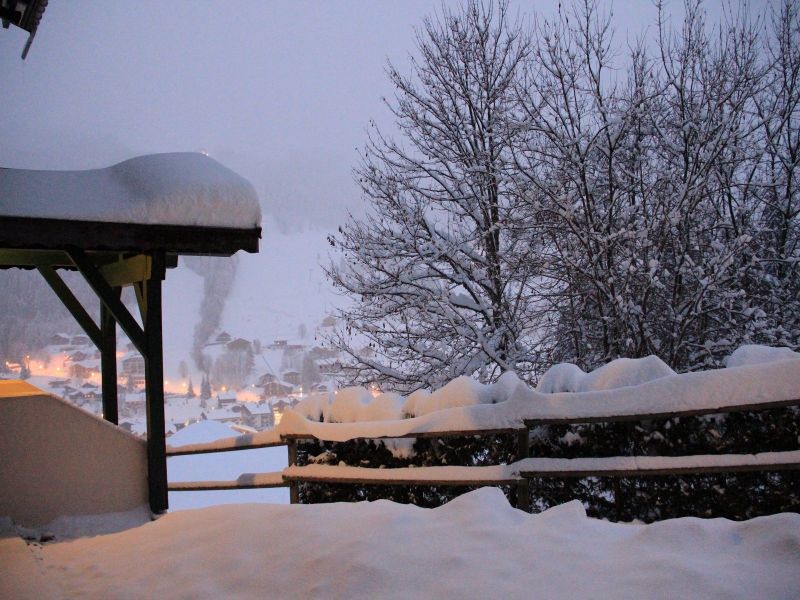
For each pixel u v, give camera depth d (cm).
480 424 571
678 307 1184
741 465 454
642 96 1243
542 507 551
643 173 1291
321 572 365
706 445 481
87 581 445
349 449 677
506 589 311
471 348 1384
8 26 950
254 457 1491
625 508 509
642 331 1143
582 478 533
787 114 1287
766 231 1298
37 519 657
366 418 678
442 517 410
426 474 595
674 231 1223
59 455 673
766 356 501
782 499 447
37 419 668
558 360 1346
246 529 460
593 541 346
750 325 1152
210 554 433
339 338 1362
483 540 366
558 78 1273
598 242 1212
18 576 464
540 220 1300
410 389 1374
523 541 356
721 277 1144
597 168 1304
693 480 482
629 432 517
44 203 646
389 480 620
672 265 1205
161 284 700
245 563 404
